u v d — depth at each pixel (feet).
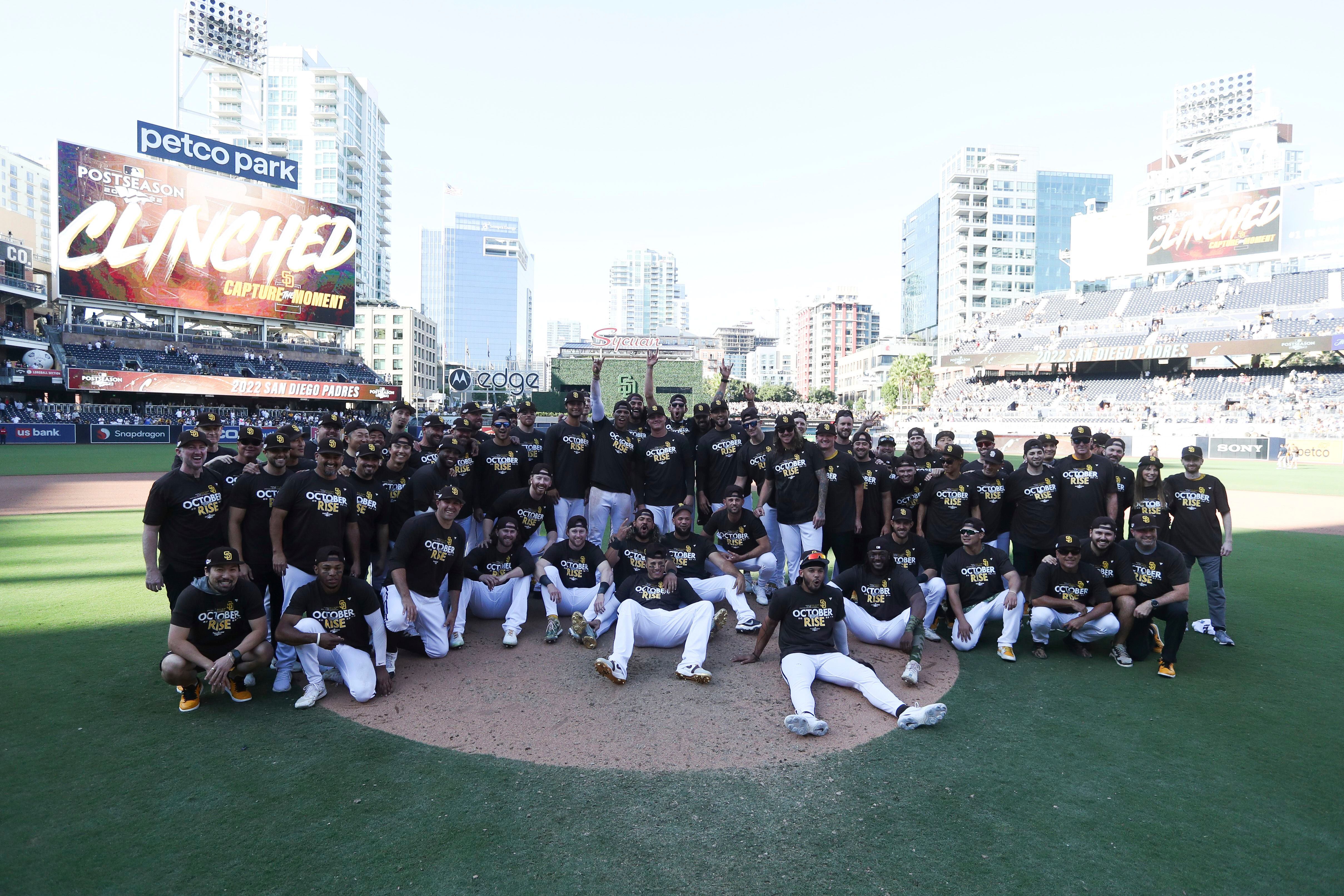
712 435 35.12
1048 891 12.82
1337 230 169.99
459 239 621.72
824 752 18.07
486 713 20.31
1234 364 185.06
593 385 33.68
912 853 13.92
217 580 19.71
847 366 485.15
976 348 221.46
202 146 175.11
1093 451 29.84
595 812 15.26
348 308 197.06
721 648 26.17
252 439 24.95
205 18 229.25
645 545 28.32
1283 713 20.51
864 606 26.20
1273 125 288.30
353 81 395.75
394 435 30.89
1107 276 204.03
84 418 155.74
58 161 151.23
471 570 27.55
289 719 19.83
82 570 36.96
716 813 15.26
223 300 175.11
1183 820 15.12
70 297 154.92
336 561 20.59
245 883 12.89
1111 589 24.64
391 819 14.93
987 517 29.78
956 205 357.82
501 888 12.79
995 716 20.30
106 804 15.34
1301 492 83.46
